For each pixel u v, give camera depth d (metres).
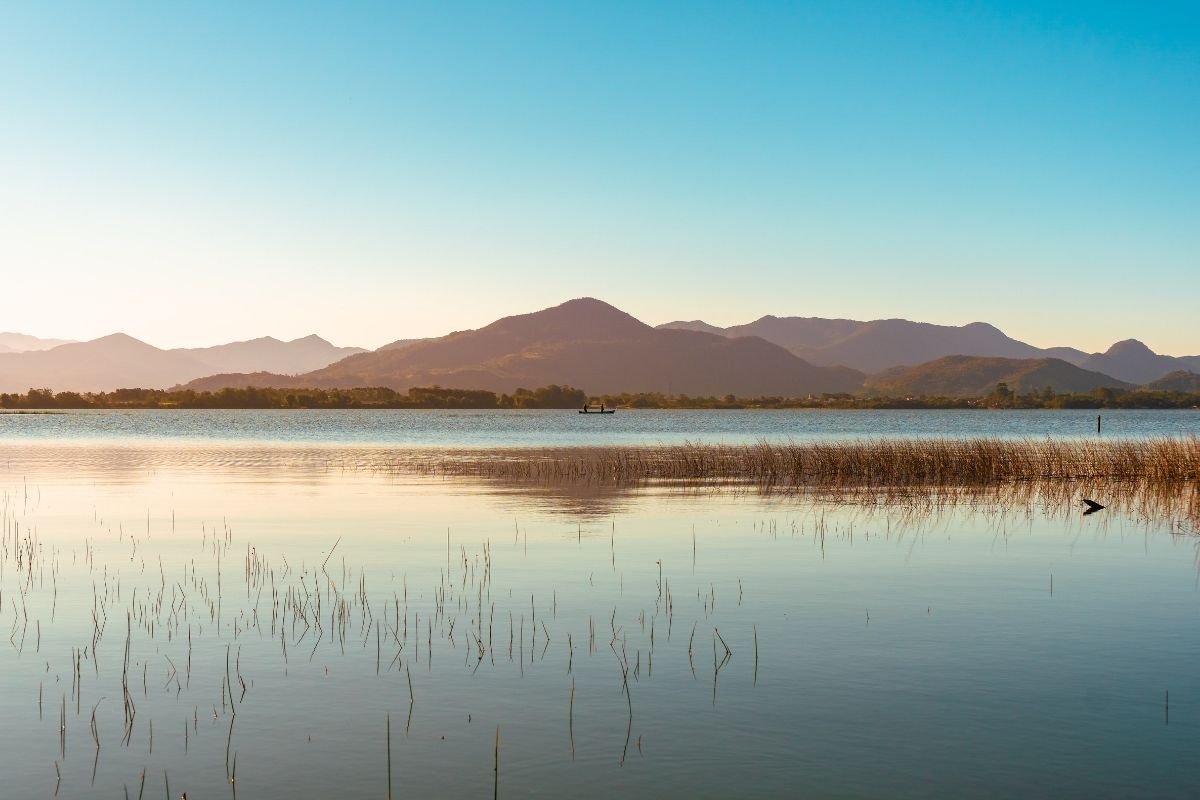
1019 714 12.70
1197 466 46.50
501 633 16.83
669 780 10.80
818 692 13.62
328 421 183.88
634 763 11.24
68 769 11.17
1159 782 10.71
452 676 14.43
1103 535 28.52
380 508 34.97
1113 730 12.15
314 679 14.32
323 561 23.91
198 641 16.41
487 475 49.56
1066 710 12.84
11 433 119.00
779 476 48.12
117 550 25.73
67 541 27.33
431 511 34.00
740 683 14.02
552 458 63.31
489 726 12.41
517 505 35.88
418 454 70.06
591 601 19.34
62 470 54.75
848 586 20.81
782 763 11.23
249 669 14.83
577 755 11.47
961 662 15.01
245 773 11.05
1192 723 12.37
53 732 12.27
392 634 16.80
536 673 14.55
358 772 11.05
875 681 14.11
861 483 44.81
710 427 150.38
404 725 12.46
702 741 11.87
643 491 41.00
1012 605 18.97
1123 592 20.23
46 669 14.85
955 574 22.23
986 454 49.06
